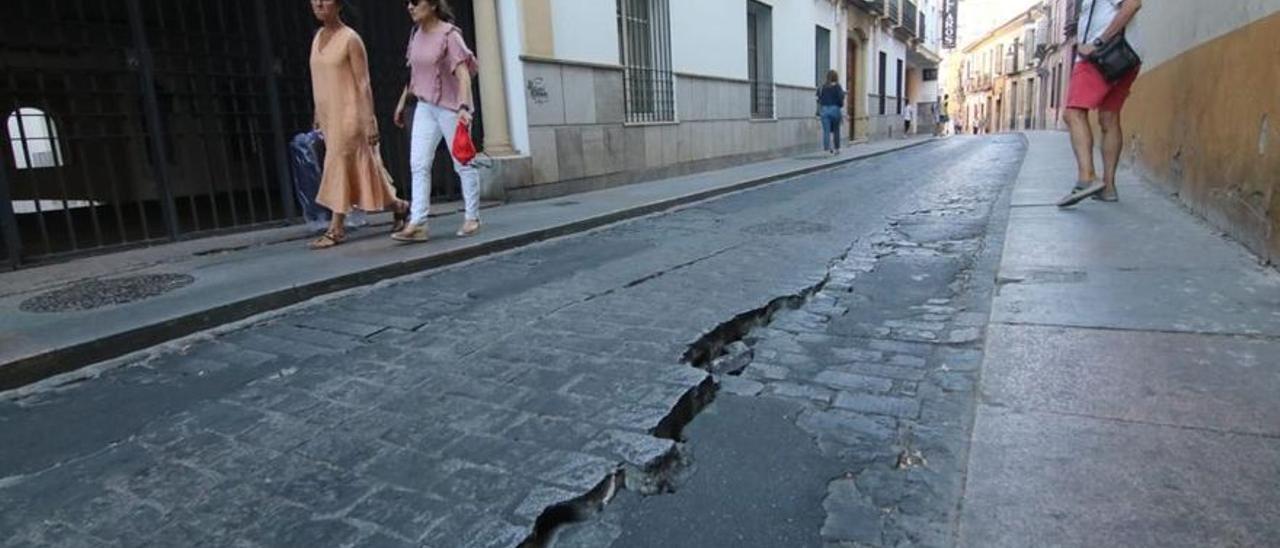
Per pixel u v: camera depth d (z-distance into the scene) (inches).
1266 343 115.0
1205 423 91.7
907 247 237.1
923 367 130.1
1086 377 107.4
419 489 90.4
